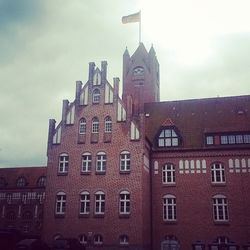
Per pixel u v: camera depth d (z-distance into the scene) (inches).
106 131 1385.3
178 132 1476.4
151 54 1932.8
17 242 1069.1
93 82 1469.0
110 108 1407.5
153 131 1557.6
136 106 1744.6
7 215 2564.0
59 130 1434.5
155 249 1337.4
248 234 1272.1
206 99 1654.8
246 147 1365.7
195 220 1332.4
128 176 1296.8
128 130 1359.5
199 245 1143.0
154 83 1915.6
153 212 1381.6
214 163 1385.3
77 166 1368.1
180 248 1317.7
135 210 1248.2
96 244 1249.4
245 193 1318.9
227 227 1295.5
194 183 1376.7
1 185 2662.4
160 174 1419.8
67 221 1304.1
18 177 2667.3
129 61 1958.7
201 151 1407.5
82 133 1409.9
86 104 1444.4
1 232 1098.7
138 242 1211.2
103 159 1353.3
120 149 1342.3
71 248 1034.7
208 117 1555.1
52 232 1306.6
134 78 1899.6
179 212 1357.0
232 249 1075.3
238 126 1471.5
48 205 1343.5
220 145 1407.5
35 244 992.9
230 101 1605.6
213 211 1326.3
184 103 1672.0
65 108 1456.7
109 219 1264.8
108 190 1301.7
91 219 1282.0
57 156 1401.3
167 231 1347.2
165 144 1470.2
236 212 1305.4
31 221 2491.4
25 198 2564.0
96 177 1331.2
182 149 1425.9
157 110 1680.6
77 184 1342.3
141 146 1321.4
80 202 1320.1
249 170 1339.8
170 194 1387.8
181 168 1409.9
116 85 1432.1
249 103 1566.2
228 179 1349.7
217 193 1343.5
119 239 1233.4
